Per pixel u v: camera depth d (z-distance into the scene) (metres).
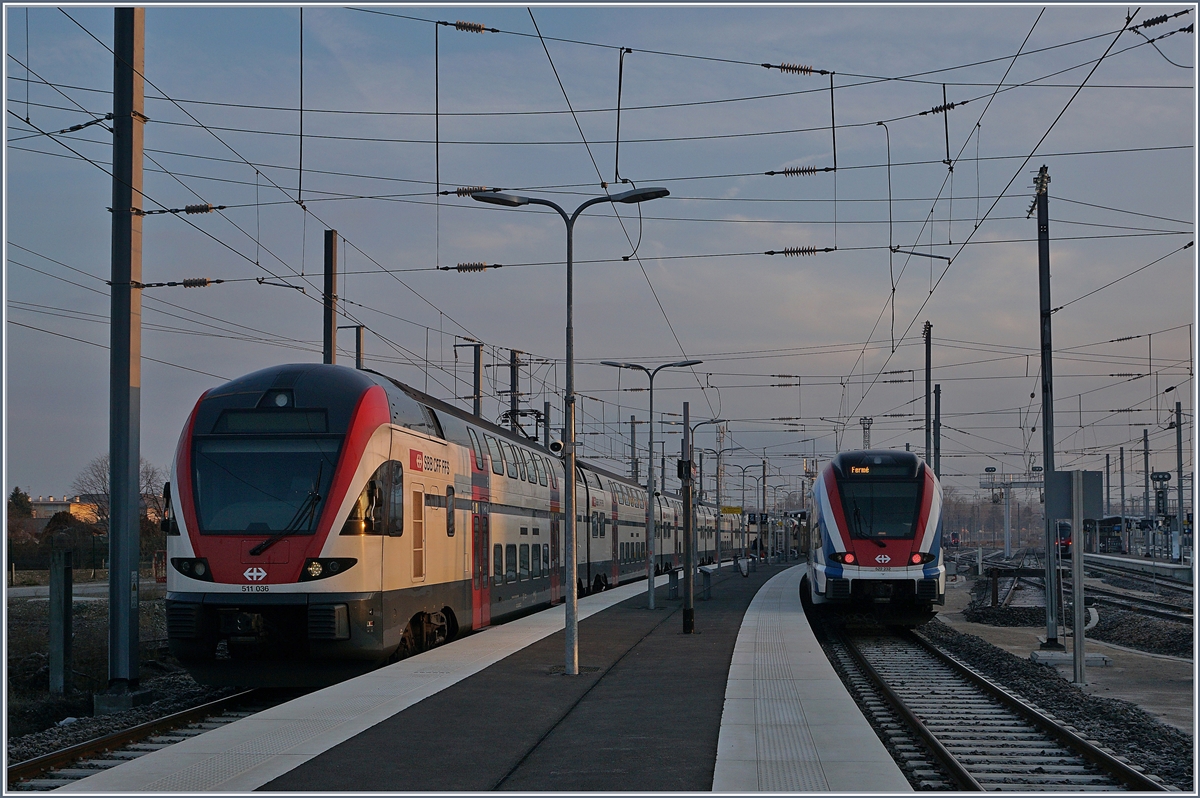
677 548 58.28
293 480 16.53
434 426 20.44
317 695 13.98
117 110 17.41
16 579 52.09
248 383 17.58
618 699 13.79
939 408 43.47
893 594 24.52
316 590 16.06
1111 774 11.05
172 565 16.45
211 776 9.59
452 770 9.84
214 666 16.50
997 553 113.50
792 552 100.50
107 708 17.08
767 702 13.59
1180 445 59.81
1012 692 17.14
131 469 17.39
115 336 17.30
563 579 32.47
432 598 19.33
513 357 40.72
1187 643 23.69
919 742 12.78
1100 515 17.98
